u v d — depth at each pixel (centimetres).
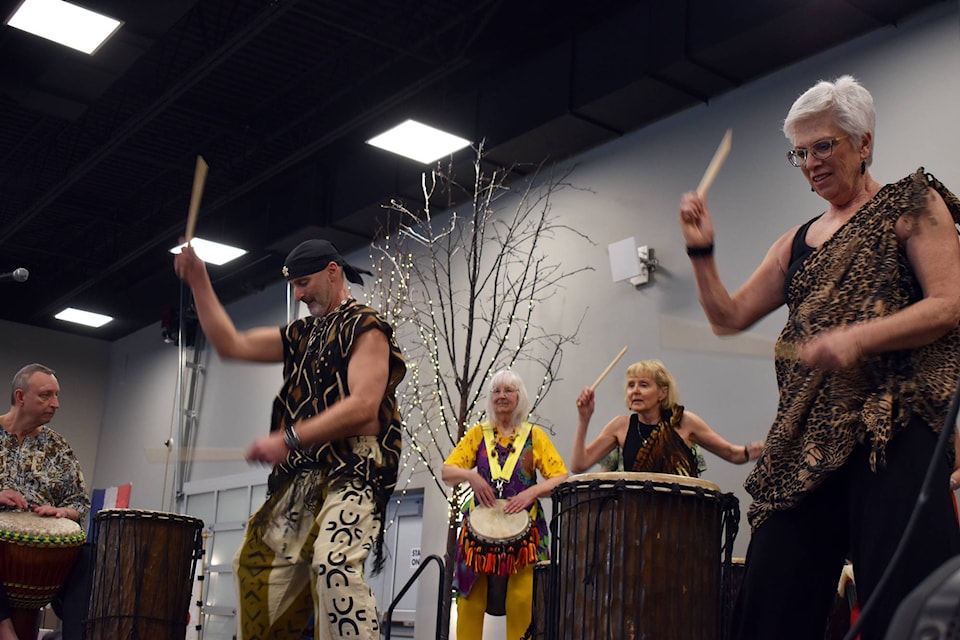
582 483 337
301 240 1105
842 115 224
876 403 202
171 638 542
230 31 884
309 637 361
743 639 216
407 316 955
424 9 841
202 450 288
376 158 1000
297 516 280
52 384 534
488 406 557
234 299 1327
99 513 543
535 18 831
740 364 682
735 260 704
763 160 704
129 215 1312
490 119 864
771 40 684
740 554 642
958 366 203
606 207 809
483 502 525
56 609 529
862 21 656
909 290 211
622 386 756
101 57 850
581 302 806
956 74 611
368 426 284
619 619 321
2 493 507
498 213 904
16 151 1159
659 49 729
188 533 559
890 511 195
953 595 95
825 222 233
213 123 1051
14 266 1484
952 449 201
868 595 196
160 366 1473
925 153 617
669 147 772
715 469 674
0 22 853
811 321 215
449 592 662
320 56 934
